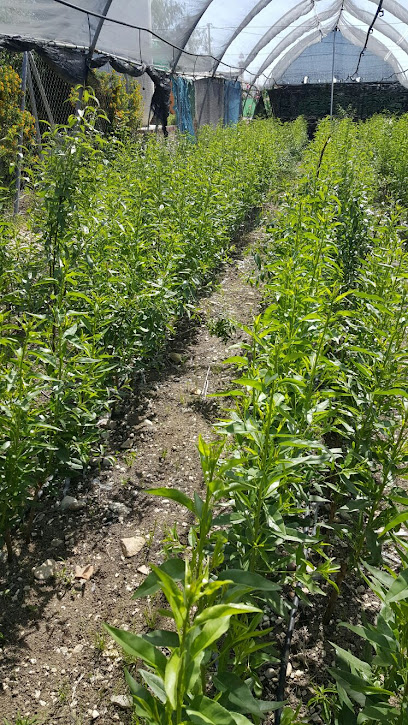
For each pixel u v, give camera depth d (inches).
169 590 44.1
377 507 113.7
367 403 114.2
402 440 107.2
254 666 81.9
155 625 110.3
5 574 120.1
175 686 44.8
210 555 94.4
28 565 122.8
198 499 60.6
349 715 83.1
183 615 44.3
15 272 191.2
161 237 203.5
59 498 142.3
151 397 187.5
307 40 1066.7
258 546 83.6
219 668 73.0
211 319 230.4
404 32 854.5
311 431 107.6
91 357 134.0
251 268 307.3
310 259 157.0
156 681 55.9
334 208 212.7
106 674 101.9
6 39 334.0
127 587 119.0
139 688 54.5
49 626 110.0
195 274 236.1
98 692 98.7
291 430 99.7
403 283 130.8
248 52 856.9
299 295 131.3
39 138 367.9
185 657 47.2
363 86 1117.1
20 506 122.2
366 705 75.9
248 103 1075.9
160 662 47.1
